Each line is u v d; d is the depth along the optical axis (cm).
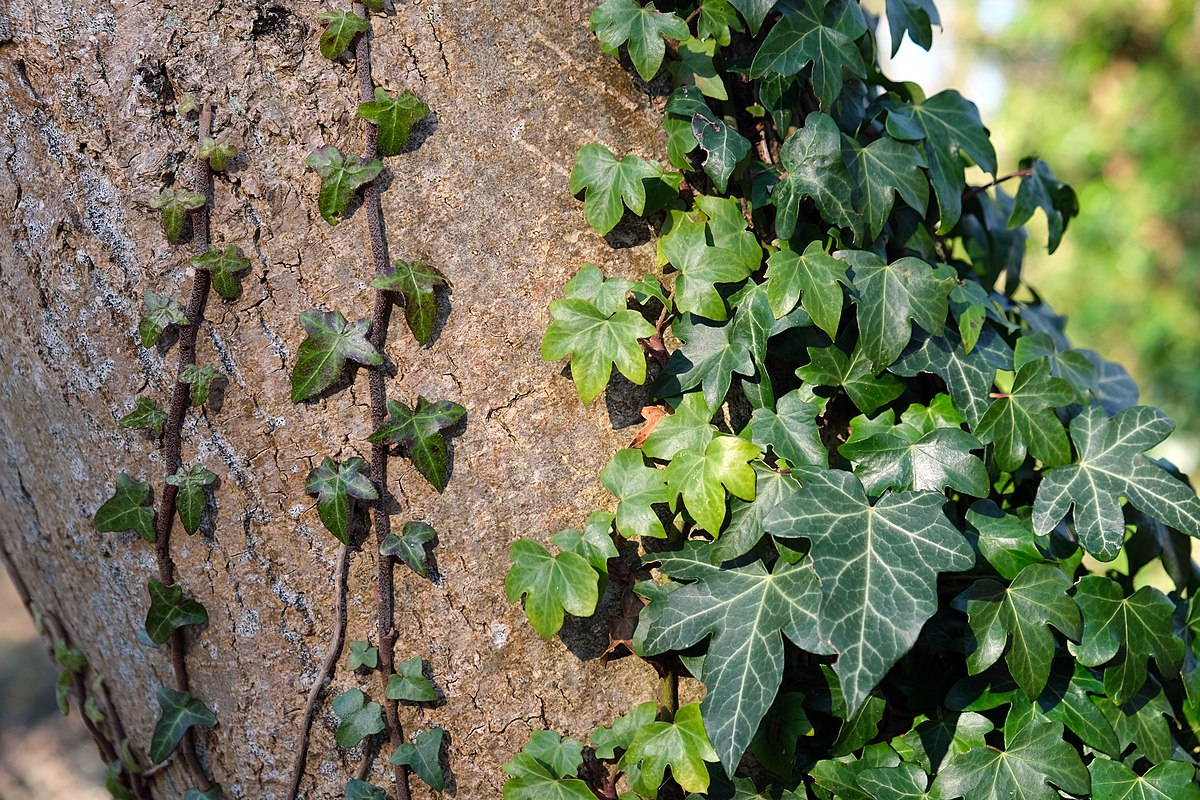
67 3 85
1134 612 87
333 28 86
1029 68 306
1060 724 86
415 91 86
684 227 87
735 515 86
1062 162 294
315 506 87
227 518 87
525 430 87
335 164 86
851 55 88
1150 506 87
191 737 89
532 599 86
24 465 90
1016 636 85
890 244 91
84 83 85
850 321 88
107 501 87
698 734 86
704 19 87
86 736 251
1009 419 88
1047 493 88
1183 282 276
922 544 83
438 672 87
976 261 101
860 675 82
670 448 87
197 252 86
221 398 87
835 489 85
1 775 234
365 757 88
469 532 87
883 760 87
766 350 87
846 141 89
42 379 88
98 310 87
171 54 85
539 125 87
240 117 86
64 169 86
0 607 309
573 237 87
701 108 87
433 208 86
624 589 87
